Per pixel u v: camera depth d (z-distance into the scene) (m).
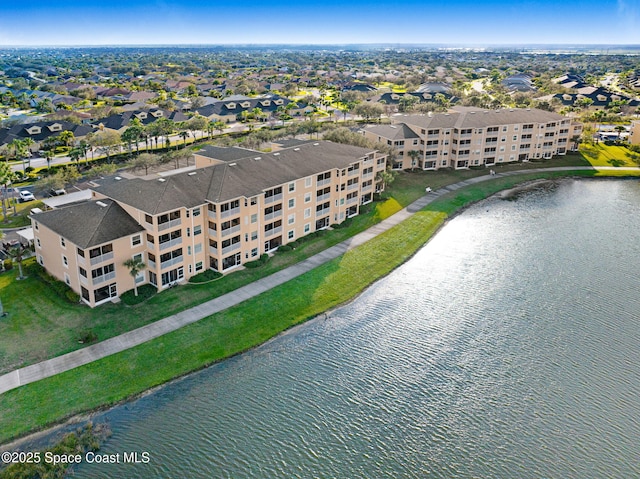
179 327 52.34
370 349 51.81
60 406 41.81
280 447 39.72
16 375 44.56
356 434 41.19
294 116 172.75
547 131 123.19
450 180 106.50
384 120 157.75
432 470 38.25
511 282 66.00
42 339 49.38
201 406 43.22
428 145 112.62
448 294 62.81
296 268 65.94
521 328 55.97
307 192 73.25
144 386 44.56
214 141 127.31
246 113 166.12
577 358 50.97
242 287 60.62
